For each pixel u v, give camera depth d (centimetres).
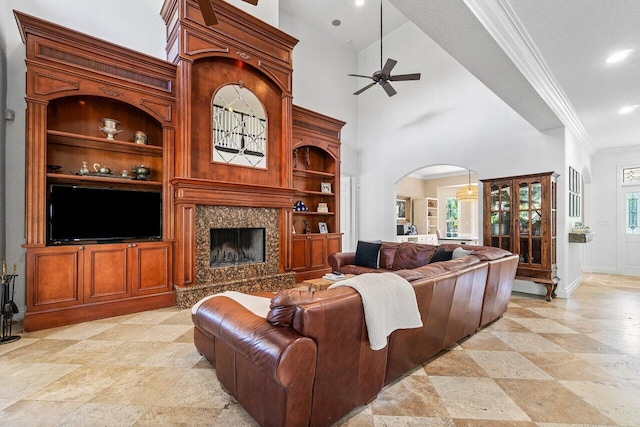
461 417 177
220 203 416
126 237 373
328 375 156
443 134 604
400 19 664
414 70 654
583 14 262
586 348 275
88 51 345
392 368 204
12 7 341
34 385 208
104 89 351
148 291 376
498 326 333
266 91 480
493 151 532
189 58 391
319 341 148
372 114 744
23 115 346
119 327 318
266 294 278
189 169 391
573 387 210
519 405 189
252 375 163
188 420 173
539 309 398
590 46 308
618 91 407
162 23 444
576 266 540
